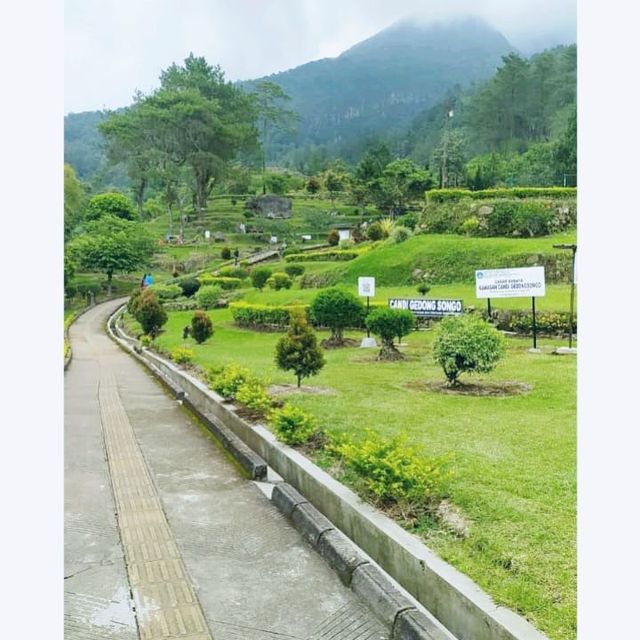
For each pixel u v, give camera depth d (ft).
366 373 30.58
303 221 192.65
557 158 133.18
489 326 26.63
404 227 94.84
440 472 13.87
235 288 98.78
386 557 10.53
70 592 10.12
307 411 21.53
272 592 10.08
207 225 186.91
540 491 12.69
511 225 83.35
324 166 286.46
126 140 174.50
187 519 13.29
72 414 25.27
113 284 142.20
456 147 176.96
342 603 9.69
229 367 26.66
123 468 17.16
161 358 44.42
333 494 12.75
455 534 10.74
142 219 204.54
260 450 18.02
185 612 9.50
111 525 12.96
